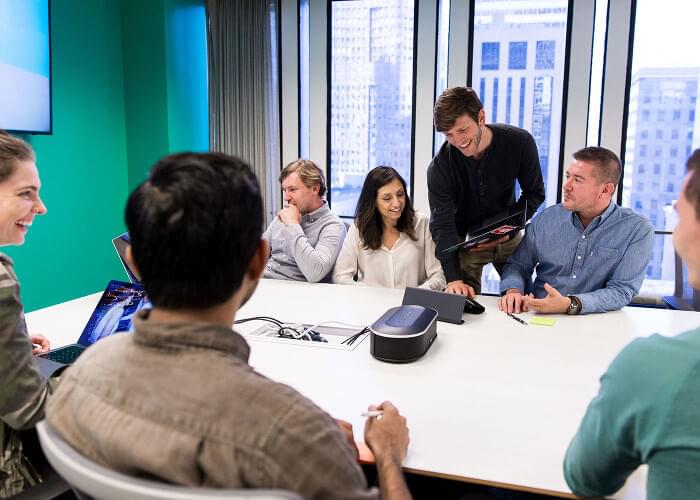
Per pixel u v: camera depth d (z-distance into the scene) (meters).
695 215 0.73
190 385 0.65
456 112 2.26
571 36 3.79
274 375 1.52
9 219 1.35
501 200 2.78
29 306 3.34
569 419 1.27
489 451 1.13
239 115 4.24
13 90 3.04
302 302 2.29
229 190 0.67
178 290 0.68
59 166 3.50
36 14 3.14
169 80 3.98
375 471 1.19
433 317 1.76
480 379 1.49
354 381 1.48
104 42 3.82
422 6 4.00
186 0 4.12
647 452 0.70
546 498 1.31
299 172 2.77
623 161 3.85
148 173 0.72
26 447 1.32
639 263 2.21
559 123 3.93
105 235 3.93
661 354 0.72
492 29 3.92
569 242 2.33
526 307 2.15
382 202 2.55
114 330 1.77
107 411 0.67
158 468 0.62
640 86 3.77
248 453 0.61
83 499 0.76
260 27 4.12
